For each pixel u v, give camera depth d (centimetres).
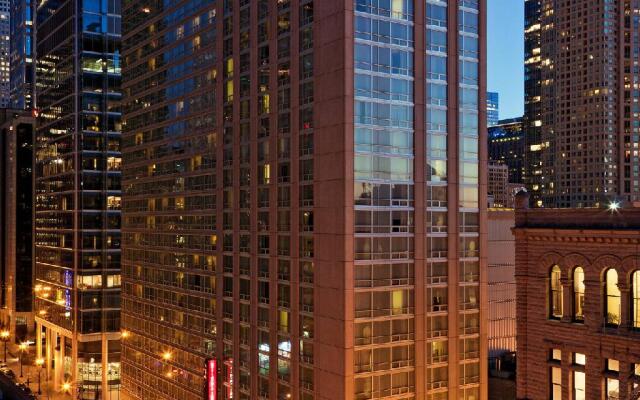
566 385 4528
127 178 11869
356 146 7000
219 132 8950
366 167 7062
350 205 6925
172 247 10225
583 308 4453
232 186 8656
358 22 7075
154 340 10775
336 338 6938
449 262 7581
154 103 10894
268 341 7912
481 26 7975
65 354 14338
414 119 7438
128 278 11794
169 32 10431
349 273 6875
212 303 9062
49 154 15338
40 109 16112
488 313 8612
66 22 14212
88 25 13600
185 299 9800
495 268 8750
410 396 7256
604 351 4309
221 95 8938
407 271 7294
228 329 8694
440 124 7631
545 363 4647
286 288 7662
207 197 9288
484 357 7775
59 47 14662
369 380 6988
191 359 9612
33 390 14362
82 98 13538
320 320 7162
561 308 4606
